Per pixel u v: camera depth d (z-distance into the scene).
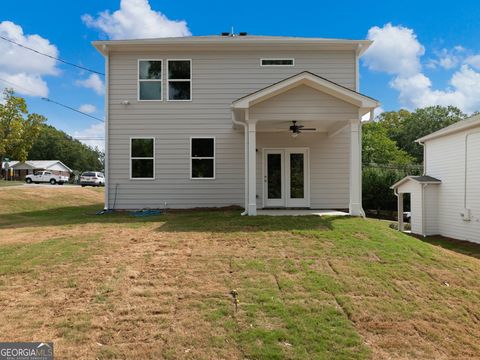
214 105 12.12
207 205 12.07
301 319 3.78
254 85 12.11
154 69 12.17
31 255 5.71
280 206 12.12
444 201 14.15
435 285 4.93
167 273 4.92
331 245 6.30
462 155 13.00
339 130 10.88
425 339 3.62
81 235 7.29
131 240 6.72
